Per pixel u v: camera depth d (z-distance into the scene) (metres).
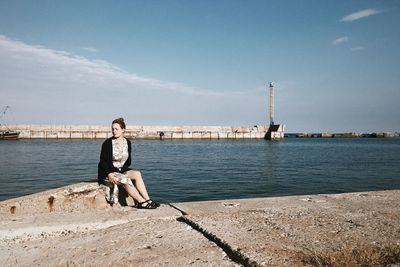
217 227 4.34
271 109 88.88
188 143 69.12
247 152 45.66
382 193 7.04
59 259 3.57
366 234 4.07
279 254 3.39
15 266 3.45
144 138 80.88
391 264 3.15
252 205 5.82
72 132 75.25
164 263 3.34
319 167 28.20
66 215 5.04
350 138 160.12
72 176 20.69
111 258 3.51
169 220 4.97
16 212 5.07
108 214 5.14
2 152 39.94
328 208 5.55
